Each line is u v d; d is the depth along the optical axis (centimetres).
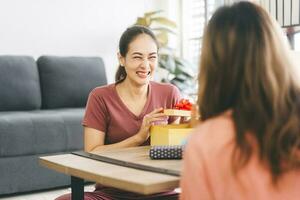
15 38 414
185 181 95
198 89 99
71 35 443
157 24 485
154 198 170
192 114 149
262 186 90
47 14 429
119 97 185
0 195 322
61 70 402
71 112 357
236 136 91
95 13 455
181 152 140
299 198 92
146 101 189
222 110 97
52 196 323
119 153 152
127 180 110
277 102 91
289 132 90
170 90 196
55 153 337
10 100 373
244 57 93
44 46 429
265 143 90
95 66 420
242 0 110
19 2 414
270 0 379
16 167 320
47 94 395
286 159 90
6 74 375
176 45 505
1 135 313
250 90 92
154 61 185
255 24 94
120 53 188
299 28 350
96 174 119
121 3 470
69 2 440
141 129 171
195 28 497
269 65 92
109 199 165
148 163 133
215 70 96
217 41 95
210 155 93
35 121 329
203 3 483
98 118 182
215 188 93
